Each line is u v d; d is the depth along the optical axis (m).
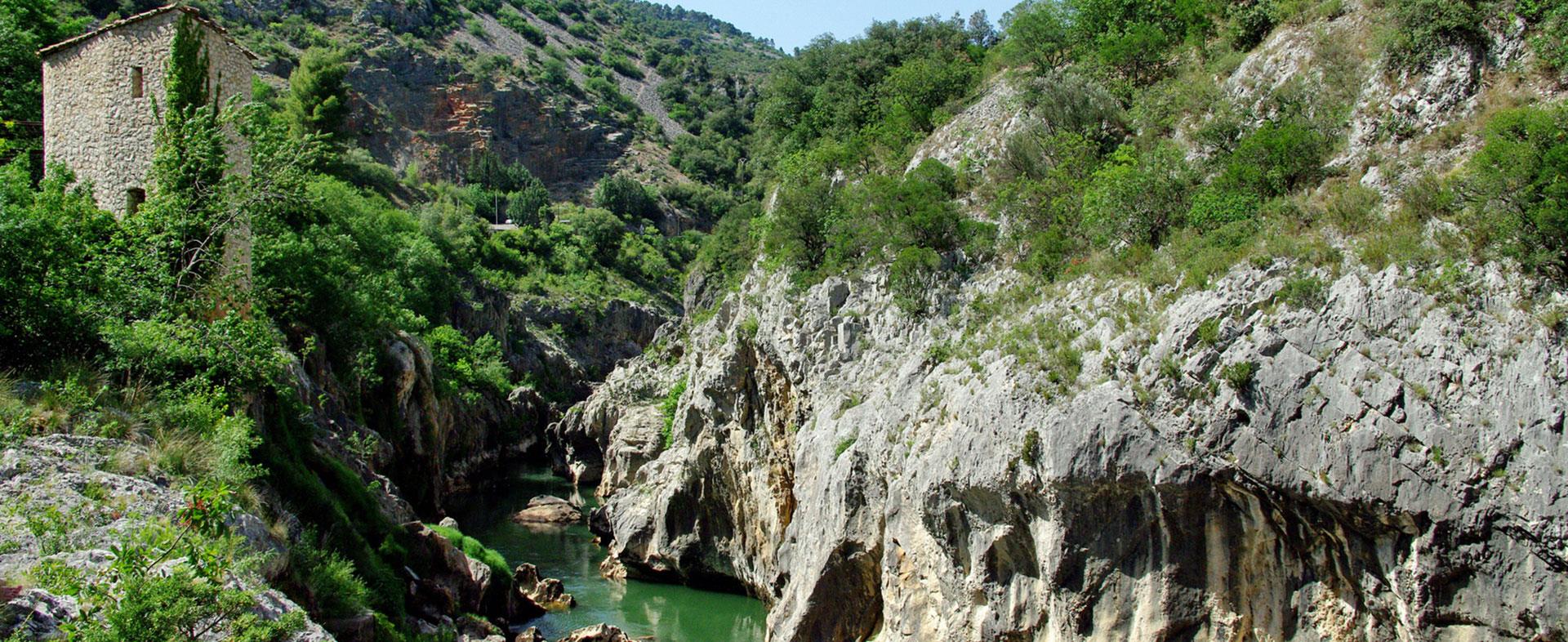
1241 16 37.06
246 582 18.64
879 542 30.94
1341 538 20.86
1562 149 20.14
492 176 136.88
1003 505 25.42
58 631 15.34
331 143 93.62
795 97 70.75
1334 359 21.30
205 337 26.20
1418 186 23.44
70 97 29.95
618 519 48.00
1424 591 19.55
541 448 86.06
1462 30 26.59
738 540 43.19
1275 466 21.16
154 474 20.80
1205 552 22.55
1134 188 29.95
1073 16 48.06
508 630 35.28
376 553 29.94
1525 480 18.78
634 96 193.75
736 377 43.19
